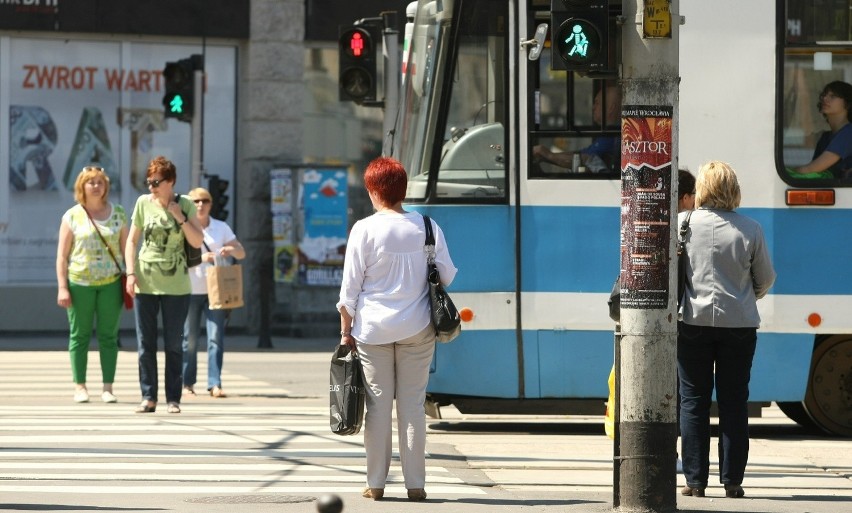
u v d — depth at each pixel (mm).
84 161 84312
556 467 35062
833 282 40031
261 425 42625
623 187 27750
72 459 35219
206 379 61000
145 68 85125
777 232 40062
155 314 45156
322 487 31422
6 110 83000
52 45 83625
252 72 86000
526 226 39719
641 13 27391
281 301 84625
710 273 29656
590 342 39594
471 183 39969
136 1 83875
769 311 39875
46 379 59062
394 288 28797
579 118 39750
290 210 83812
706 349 30000
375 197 29453
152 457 35750
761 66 40188
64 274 47812
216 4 85062
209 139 86500
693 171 40125
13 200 83250
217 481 32125
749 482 33156
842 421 41406
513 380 39750
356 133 87750
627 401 27672
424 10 41312
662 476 27547
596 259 39594
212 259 50844
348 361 28969
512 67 39812
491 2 40031
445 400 40844
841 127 40125
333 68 87438
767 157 40094
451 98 40125
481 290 39688
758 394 40000
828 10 40281
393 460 36188
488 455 36969
